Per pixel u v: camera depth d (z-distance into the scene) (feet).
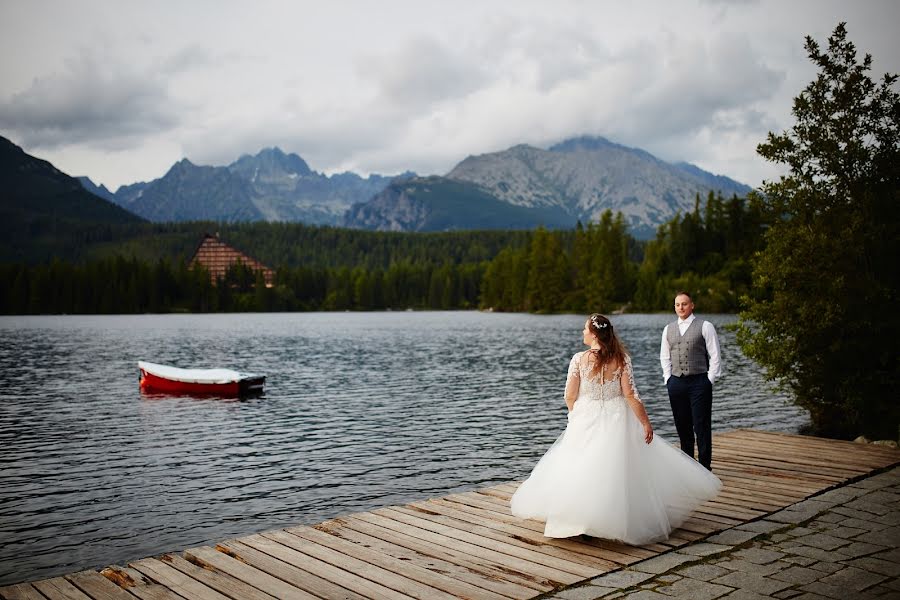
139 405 79.05
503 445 54.60
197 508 38.63
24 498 40.63
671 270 398.01
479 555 20.63
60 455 52.60
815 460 34.06
